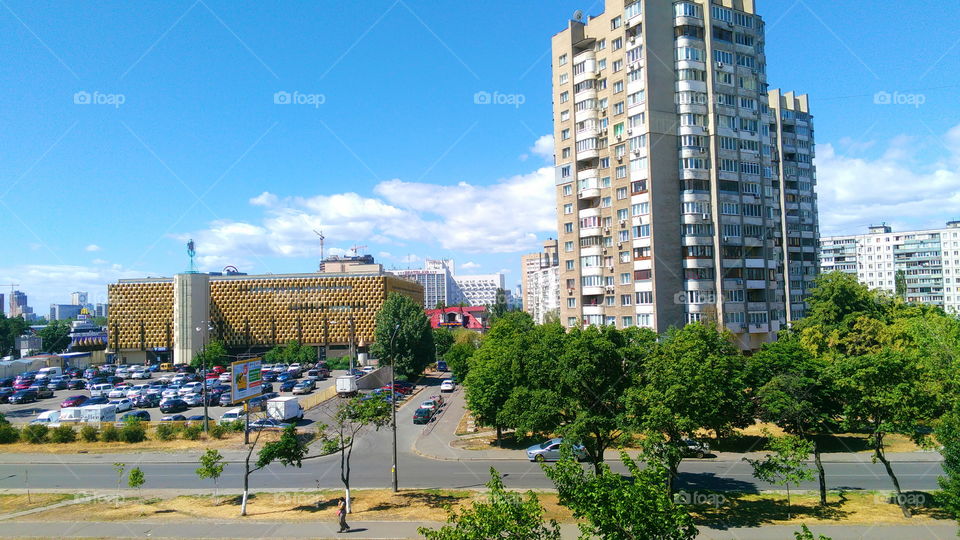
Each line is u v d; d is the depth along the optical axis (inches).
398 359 3280.0
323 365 3969.0
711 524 1063.0
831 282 2314.2
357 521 1119.6
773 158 3469.5
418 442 1887.3
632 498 605.9
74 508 1239.5
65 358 4325.8
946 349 1492.4
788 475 1143.0
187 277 4269.2
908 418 1104.2
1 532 1084.5
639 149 2682.1
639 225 2674.7
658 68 2687.0
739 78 2810.0
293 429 1283.2
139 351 4441.4
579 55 2979.8
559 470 719.7
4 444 1887.3
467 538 612.4
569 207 3029.0
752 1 2925.7
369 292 4441.4
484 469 1540.4
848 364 1189.1
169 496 1331.2
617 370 1235.2
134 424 1951.3
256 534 1058.1
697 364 1117.7
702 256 2677.2
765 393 1409.9
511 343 1859.0
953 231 5925.2
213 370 3752.5
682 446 1105.4
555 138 3125.0
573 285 3002.0
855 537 986.7
